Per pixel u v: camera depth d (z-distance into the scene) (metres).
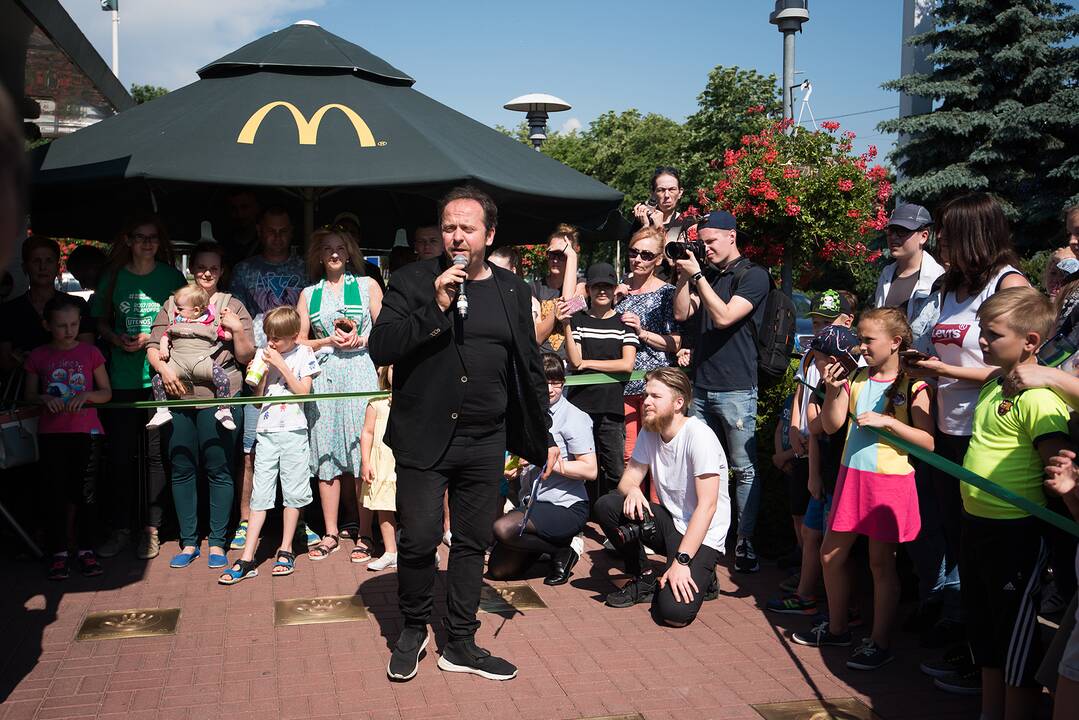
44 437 5.14
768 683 3.87
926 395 3.90
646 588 4.93
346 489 6.06
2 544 5.75
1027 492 3.15
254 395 5.59
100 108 7.71
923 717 3.56
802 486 5.05
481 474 3.89
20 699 3.62
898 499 3.92
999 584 3.22
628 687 3.82
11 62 5.79
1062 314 4.03
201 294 5.46
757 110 15.43
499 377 3.86
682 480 4.70
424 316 3.61
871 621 4.63
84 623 4.46
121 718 3.47
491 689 3.78
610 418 6.05
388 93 6.50
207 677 3.85
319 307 5.68
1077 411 3.08
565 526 5.15
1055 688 2.80
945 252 4.05
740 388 5.32
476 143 6.39
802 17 11.66
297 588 5.02
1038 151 18.72
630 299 6.29
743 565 5.44
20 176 0.69
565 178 6.55
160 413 5.29
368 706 3.61
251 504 5.23
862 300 21.11
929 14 20.00
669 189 6.92
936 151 19.22
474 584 3.96
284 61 6.31
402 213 9.02
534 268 21.31
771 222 11.06
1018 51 18.53
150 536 5.56
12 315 5.57
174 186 5.39
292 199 8.61
